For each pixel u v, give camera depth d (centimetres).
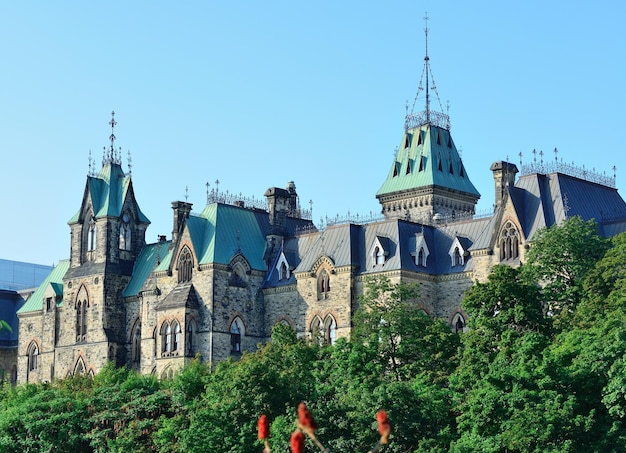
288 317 16500
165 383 13838
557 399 10094
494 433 10362
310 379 12056
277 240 17250
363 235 15988
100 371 16575
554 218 14312
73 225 18962
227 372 12512
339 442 10512
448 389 11475
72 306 18750
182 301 16500
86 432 13150
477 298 11969
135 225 18888
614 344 10331
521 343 11100
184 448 11481
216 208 17138
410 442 10694
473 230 15475
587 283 12075
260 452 11238
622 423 10206
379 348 12712
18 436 13262
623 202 15300
